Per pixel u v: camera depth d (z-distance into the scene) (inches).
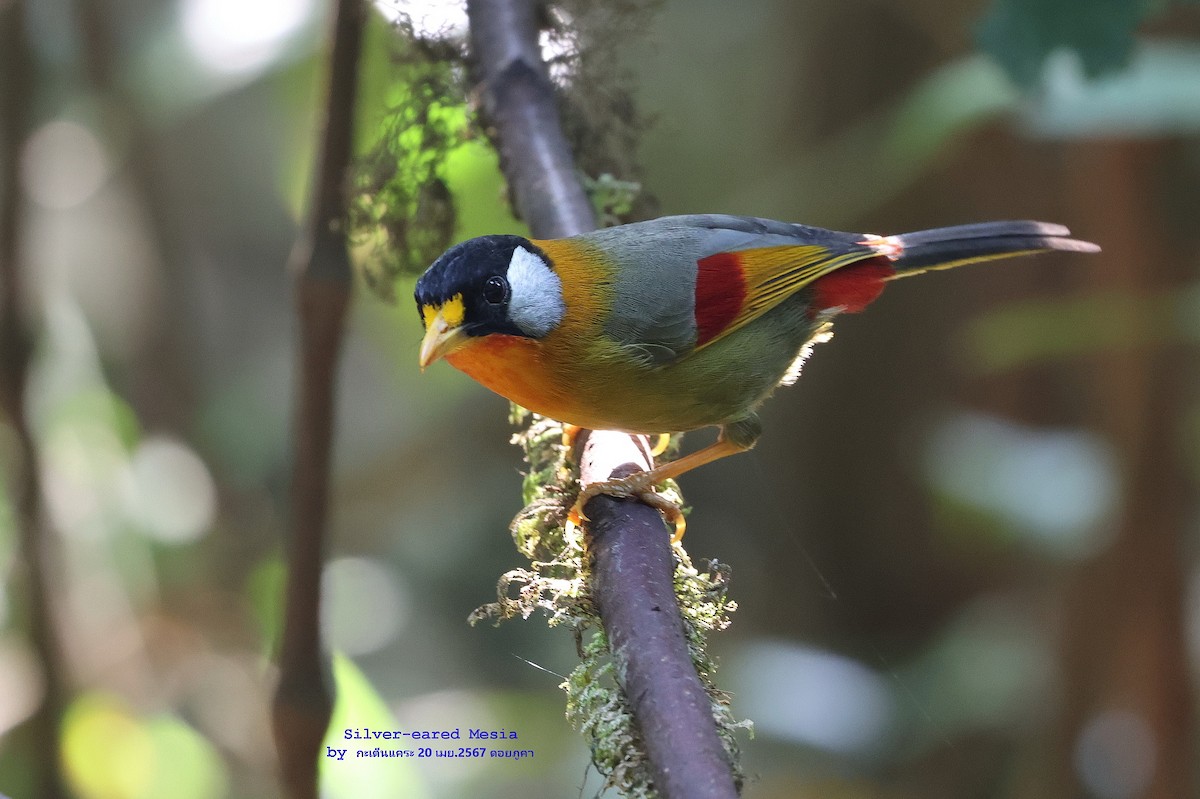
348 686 329.4
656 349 270.7
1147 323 385.7
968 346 577.0
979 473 462.6
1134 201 384.8
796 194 580.7
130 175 542.9
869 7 599.5
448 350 249.0
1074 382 565.0
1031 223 310.3
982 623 518.6
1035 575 530.6
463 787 467.5
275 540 520.7
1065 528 429.4
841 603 621.0
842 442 630.5
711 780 151.1
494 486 623.2
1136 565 406.3
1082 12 249.9
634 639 180.2
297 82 460.1
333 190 246.8
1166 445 398.9
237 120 634.8
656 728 162.1
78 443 452.1
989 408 583.5
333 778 322.0
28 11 404.2
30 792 391.2
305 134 468.4
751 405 299.7
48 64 482.0
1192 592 443.5
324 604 241.4
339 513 630.5
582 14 300.7
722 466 649.0
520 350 259.1
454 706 504.7
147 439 537.6
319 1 433.4
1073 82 301.9
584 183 301.7
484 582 597.9
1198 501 450.9
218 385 601.3
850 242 306.0
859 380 625.3
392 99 299.6
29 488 386.3
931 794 473.7
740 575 630.5
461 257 253.1
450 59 290.0
